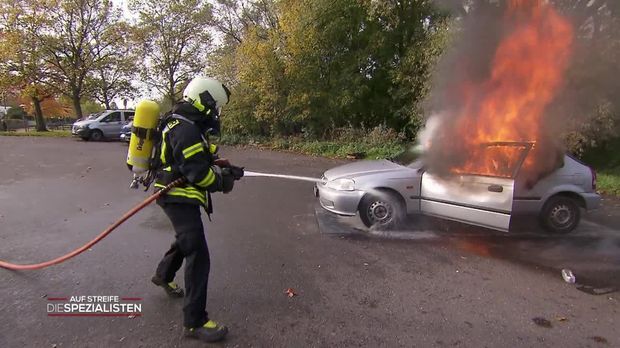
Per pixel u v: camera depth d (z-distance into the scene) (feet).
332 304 11.11
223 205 21.97
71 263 13.43
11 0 74.28
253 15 75.05
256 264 13.75
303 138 55.11
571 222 17.60
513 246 16.10
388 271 13.44
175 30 82.48
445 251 15.43
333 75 54.85
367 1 46.88
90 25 80.23
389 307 11.02
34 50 77.10
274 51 55.31
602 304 11.44
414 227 18.19
